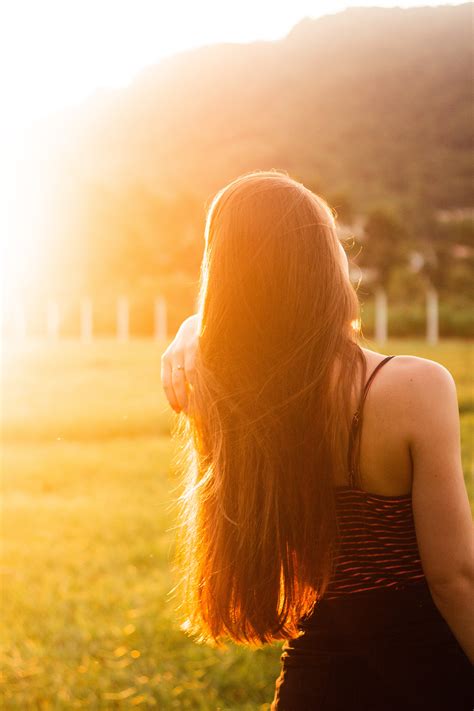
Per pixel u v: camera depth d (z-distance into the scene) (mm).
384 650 1626
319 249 1672
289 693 1687
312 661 1680
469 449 10531
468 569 1583
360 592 1643
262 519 1643
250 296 1656
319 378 1620
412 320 36375
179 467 1948
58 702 4113
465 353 25656
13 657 4645
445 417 1587
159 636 4848
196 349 1824
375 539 1639
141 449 11820
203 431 1759
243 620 1715
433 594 1613
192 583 1792
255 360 1651
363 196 86438
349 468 1632
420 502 1592
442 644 1632
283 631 1710
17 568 6375
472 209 89438
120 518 7902
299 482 1627
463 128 107250
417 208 80375
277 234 1664
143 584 5840
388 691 1620
